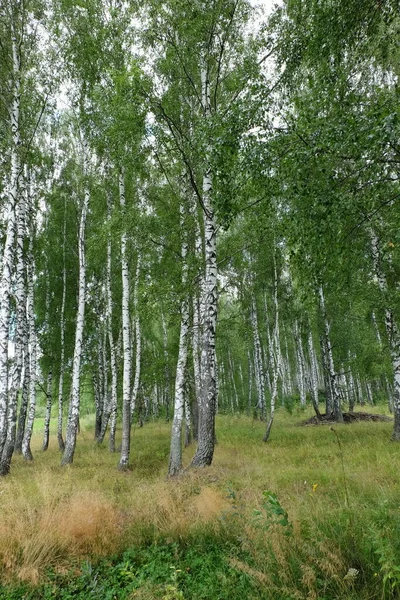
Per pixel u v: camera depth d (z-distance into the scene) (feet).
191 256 32.22
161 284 31.27
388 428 47.16
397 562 9.76
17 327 38.01
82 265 43.68
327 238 15.98
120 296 66.18
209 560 12.44
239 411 103.14
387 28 17.78
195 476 22.80
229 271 56.03
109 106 29.73
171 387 100.32
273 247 45.96
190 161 30.76
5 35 36.06
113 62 37.76
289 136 15.17
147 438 59.41
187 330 32.96
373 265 36.94
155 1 27.89
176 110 30.71
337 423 57.88
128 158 30.50
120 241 34.86
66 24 39.14
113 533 14.99
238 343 99.50
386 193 16.16
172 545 14.02
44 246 58.44
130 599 10.93
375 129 12.16
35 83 36.83
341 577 10.02
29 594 11.94
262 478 23.18
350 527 12.09
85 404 129.90
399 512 13.46
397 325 38.58
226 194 17.21
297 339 87.10
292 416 81.97
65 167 52.19
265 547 11.54
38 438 84.28
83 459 42.04
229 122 16.63
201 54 28.63
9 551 13.41
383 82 24.22
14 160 34.88
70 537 14.34
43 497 19.12
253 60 26.30
